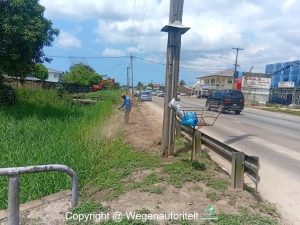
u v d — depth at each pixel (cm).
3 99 1981
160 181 665
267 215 551
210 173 727
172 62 885
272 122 2389
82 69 7088
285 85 6347
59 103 2291
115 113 2291
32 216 505
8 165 709
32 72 1997
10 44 1630
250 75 6981
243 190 641
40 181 610
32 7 1648
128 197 588
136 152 954
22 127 1195
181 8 881
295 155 1109
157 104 4434
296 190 719
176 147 1023
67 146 894
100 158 866
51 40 1853
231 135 1539
